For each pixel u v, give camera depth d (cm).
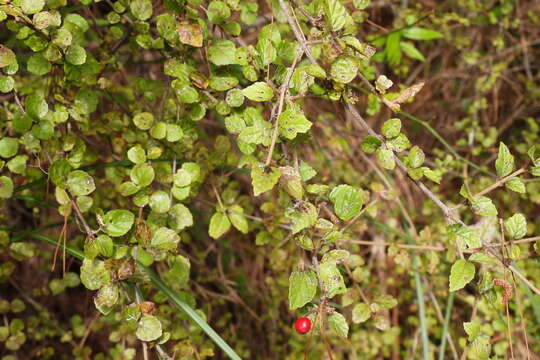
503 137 109
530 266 77
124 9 50
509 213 92
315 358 79
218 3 45
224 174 58
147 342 44
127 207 58
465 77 102
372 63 85
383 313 48
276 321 84
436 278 74
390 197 55
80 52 44
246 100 63
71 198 46
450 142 105
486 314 76
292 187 38
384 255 88
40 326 68
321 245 42
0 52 41
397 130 41
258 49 42
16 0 41
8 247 61
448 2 100
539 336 73
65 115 48
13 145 44
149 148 49
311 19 42
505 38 107
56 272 78
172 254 47
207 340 69
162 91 61
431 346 82
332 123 87
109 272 42
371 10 90
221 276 78
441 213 88
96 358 64
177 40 46
